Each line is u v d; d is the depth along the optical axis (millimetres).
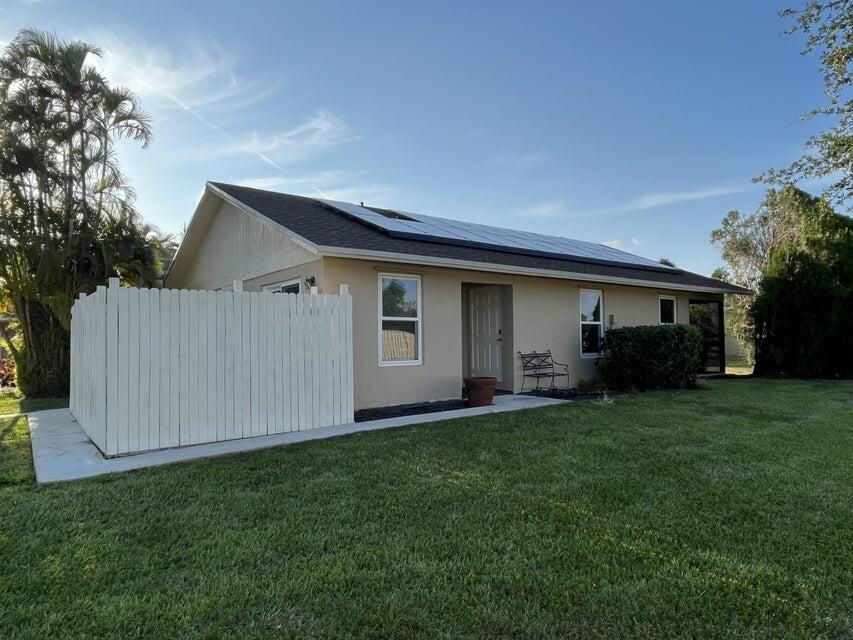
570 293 11648
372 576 2799
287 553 3082
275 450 5527
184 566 2936
